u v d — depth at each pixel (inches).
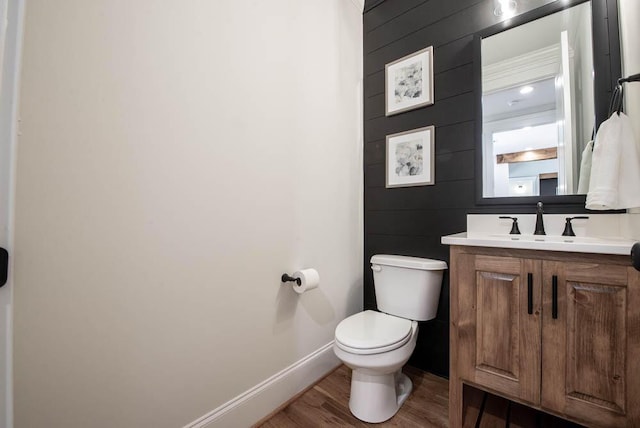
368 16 80.8
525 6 56.6
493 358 41.6
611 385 33.3
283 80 56.2
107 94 32.7
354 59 78.5
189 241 41.0
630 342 32.4
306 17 62.0
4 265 16.8
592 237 46.9
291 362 57.7
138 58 35.4
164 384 38.2
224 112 45.6
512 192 56.7
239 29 47.9
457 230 63.8
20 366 27.1
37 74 27.8
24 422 27.4
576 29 51.6
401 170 73.0
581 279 35.3
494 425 47.9
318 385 62.0
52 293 29.0
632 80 37.5
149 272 36.6
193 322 41.4
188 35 40.8
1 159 16.9
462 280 44.8
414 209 71.1
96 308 32.1
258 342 51.1
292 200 58.3
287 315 56.9
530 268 38.8
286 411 53.3
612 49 47.2
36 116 27.8
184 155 40.3
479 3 62.1
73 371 30.4
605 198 39.5
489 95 60.0
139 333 35.7
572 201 50.1
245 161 48.9
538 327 38.0
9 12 17.1
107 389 32.9
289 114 57.6
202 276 42.6
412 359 69.0
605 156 40.5
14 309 27.0
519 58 57.1
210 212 43.6
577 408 35.2
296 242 59.2
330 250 68.9
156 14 37.3
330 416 51.8
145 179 36.1
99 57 32.0
